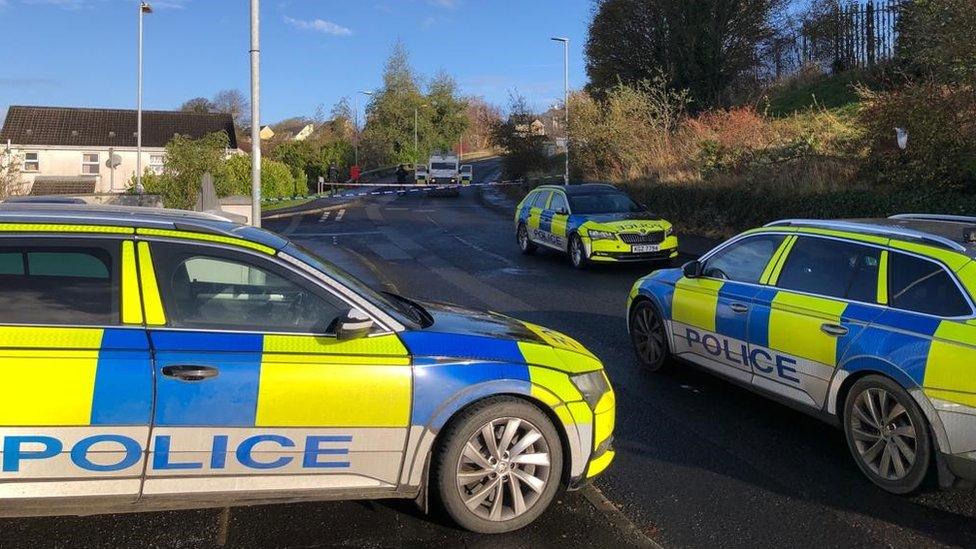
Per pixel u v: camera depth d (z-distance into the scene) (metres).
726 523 3.78
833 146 16.38
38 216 3.37
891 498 4.10
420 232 20.70
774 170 15.90
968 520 3.85
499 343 3.71
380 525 3.65
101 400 3.07
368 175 61.03
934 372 3.85
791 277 5.11
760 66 29.14
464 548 3.46
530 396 3.58
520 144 39.03
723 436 5.04
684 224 17.81
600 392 3.87
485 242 18.30
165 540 3.46
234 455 3.21
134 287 3.27
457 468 3.48
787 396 4.95
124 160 43.25
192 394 3.15
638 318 6.77
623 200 14.62
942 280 4.11
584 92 28.91
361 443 3.35
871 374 4.25
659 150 22.39
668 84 27.97
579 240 13.47
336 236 19.67
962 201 10.85
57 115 44.56
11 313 3.15
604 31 31.53
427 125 69.69
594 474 3.82
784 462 4.60
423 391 3.40
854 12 26.44
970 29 11.02
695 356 5.95
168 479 3.17
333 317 3.49
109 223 3.38
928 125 11.55
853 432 4.37
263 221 24.19
